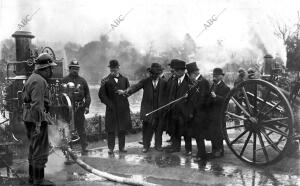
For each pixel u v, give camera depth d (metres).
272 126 6.09
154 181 5.57
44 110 5.41
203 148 6.86
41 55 5.55
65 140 6.59
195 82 7.00
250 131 6.23
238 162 6.64
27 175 5.98
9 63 7.33
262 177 5.65
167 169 6.23
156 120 7.80
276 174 5.80
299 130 6.28
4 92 7.38
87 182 5.56
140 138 9.73
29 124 5.45
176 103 7.35
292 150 6.65
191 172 6.00
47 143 5.46
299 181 5.39
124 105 7.80
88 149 8.22
